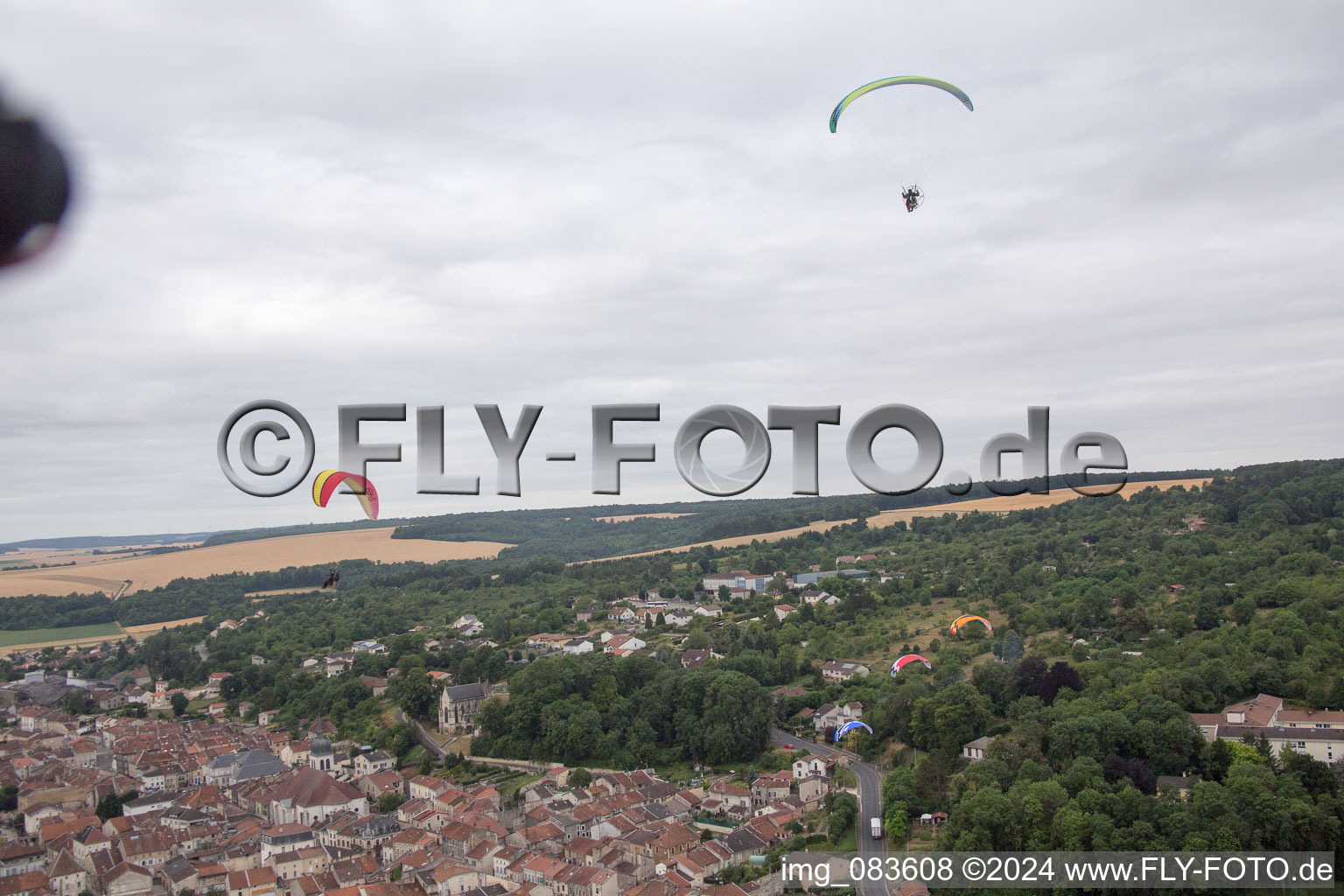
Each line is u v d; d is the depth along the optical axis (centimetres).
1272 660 18175
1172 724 15175
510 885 16788
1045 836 13412
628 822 18200
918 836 15525
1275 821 12662
